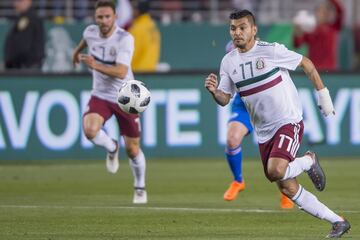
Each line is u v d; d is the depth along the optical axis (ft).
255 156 194.70
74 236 101.60
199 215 119.03
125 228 107.86
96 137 134.10
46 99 189.06
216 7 244.63
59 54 226.58
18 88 188.34
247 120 133.08
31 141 189.06
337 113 194.49
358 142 195.42
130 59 132.77
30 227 108.68
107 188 151.12
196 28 235.61
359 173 169.68
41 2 234.58
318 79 100.89
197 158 192.65
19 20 206.80
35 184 156.25
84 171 175.32
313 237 100.01
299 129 101.35
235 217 117.19
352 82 194.90
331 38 223.51
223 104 103.04
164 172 172.96
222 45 236.84
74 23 227.20
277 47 100.89
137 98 118.83
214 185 154.61
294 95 102.27
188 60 236.02
